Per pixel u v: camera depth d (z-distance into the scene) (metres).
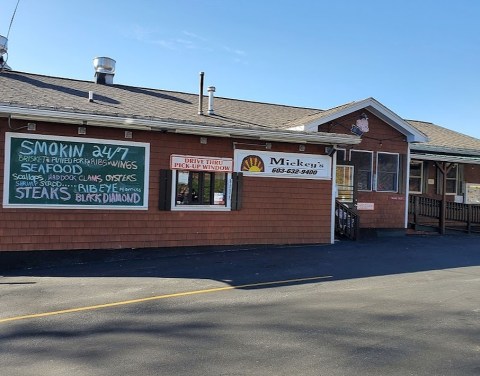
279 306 7.03
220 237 12.52
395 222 16.95
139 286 8.52
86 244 10.99
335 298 7.55
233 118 14.32
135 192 11.52
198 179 12.35
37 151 10.53
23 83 13.22
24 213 10.44
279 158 13.26
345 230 15.02
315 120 14.51
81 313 6.72
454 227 18.75
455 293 7.94
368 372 4.52
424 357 4.92
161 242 11.82
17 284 8.73
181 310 6.85
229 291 8.10
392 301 7.34
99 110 10.98
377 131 16.58
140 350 5.14
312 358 4.88
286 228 13.34
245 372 4.52
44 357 4.96
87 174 11.02
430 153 18.36
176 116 12.32
